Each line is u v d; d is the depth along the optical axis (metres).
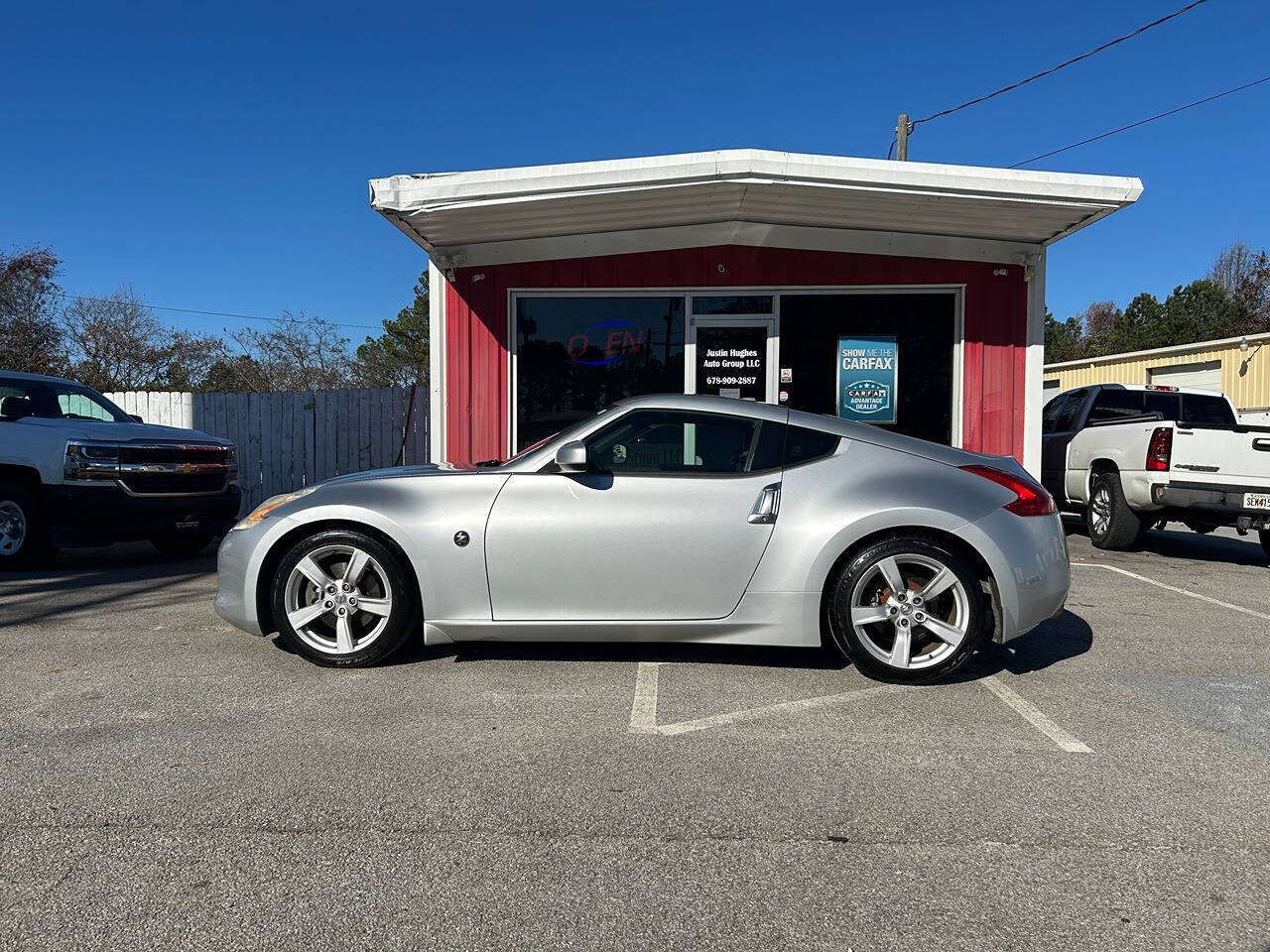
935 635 4.12
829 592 4.22
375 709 3.82
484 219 7.91
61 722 3.64
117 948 2.12
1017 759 3.33
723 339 8.97
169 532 7.56
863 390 8.93
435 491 4.33
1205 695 4.11
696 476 4.24
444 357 9.06
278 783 3.06
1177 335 54.66
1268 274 46.44
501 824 2.77
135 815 2.81
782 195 7.47
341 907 2.31
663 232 8.69
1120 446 8.83
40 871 2.46
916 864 2.55
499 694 4.04
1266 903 2.35
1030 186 7.27
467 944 2.15
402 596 4.33
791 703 3.95
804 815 2.85
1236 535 10.91
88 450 7.10
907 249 8.74
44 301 22.66
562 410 9.04
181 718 3.69
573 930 2.21
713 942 2.17
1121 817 2.85
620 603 4.21
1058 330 68.88
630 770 3.21
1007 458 4.55
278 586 4.35
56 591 6.46
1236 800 2.98
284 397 11.81
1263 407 19.48
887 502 4.11
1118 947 2.15
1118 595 6.54
